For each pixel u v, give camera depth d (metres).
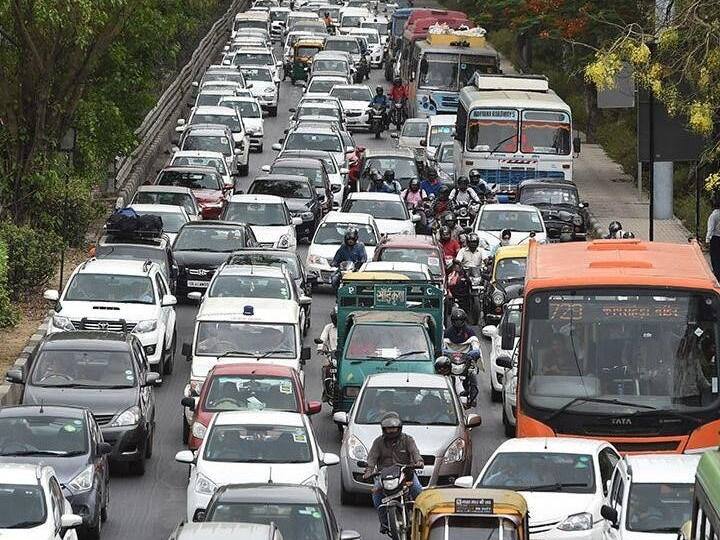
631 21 90.75
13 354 52.47
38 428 36.00
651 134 53.50
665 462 30.88
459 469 38.81
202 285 64.31
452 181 91.12
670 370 34.41
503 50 154.38
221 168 85.12
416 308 49.16
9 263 60.03
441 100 108.62
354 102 122.75
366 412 40.00
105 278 53.59
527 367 34.81
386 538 35.78
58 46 70.31
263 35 160.50
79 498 34.62
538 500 32.09
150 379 43.75
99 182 85.69
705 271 35.50
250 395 41.34
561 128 80.44
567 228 73.62
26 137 71.50
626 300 34.62
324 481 35.97
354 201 75.19
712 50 48.66
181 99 125.00
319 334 59.75
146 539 35.59
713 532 18.94
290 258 60.94
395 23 162.62
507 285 60.09
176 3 88.00
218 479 34.62
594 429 34.38
